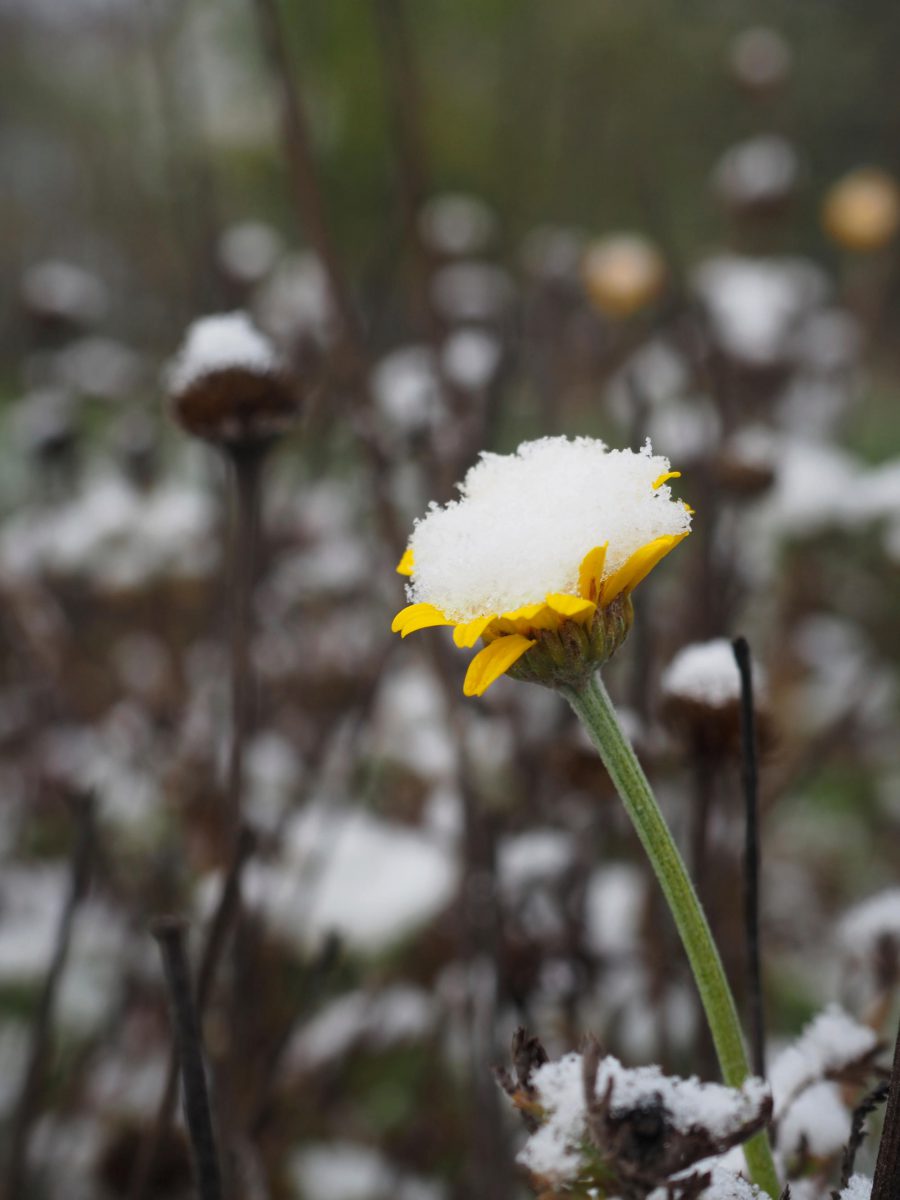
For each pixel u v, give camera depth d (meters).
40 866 0.79
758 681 0.40
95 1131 0.59
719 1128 0.29
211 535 0.88
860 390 1.31
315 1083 0.62
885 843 0.93
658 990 0.49
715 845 0.60
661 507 0.31
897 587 1.07
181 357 0.47
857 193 1.22
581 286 1.19
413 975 0.69
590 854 0.61
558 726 0.67
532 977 0.52
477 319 1.04
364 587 0.89
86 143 1.63
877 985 0.41
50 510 0.99
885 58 2.49
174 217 0.92
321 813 0.66
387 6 0.67
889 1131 0.30
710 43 2.06
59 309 1.14
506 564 0.31
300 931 0.57
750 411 1.02
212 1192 0.31
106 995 0.66
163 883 0.66
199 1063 0.31
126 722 0.79
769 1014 0.67
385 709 0.72
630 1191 0.29
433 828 0.68
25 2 1.92
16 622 0.85
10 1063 0.63
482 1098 0.47
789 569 0.97
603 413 1.15
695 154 1.93
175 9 1.17
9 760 0.91
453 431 0.73
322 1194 0.60
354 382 0.59
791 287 1.27
